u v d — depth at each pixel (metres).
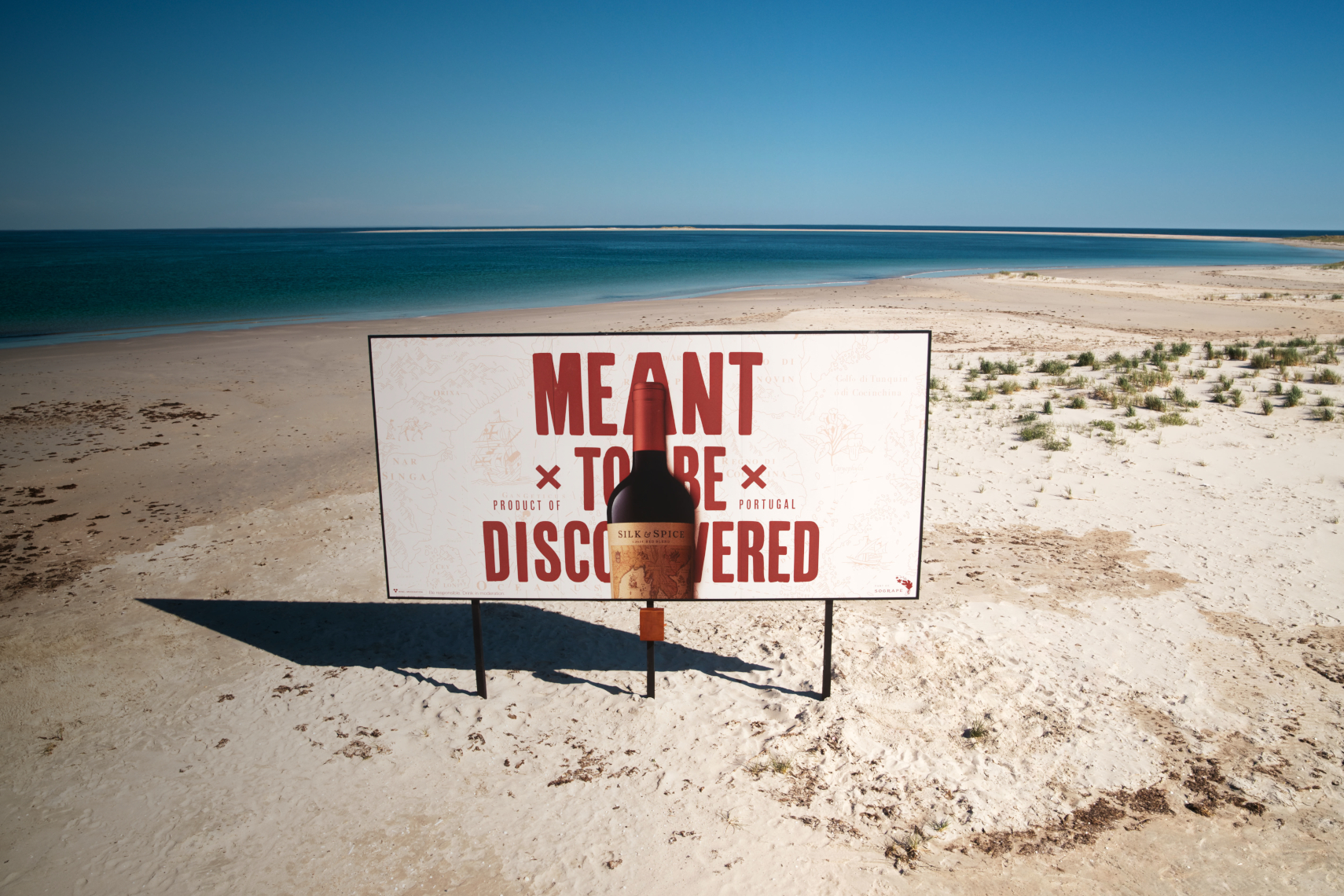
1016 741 5.00
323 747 5.09
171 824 4.39
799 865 4.06
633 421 5.06
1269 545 8.05
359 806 4.54
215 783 4.75
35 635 6.63
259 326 29.16
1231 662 5.87
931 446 12.09
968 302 36.12
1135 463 10.95
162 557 8.34
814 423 5.08
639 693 5.64
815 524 5.21
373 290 46.25
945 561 7.84
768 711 5.38
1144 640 6.21
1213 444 11.71
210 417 14.88
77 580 7.78
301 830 4.35
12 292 44.75
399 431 5.18
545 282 52.84
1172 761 4.78
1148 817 4.34
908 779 4.68
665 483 5.16
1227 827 4.25
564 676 5.90
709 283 51.94
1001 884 3.93
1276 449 11.38
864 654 6.05
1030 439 12.27
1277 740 4.96
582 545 5.28
